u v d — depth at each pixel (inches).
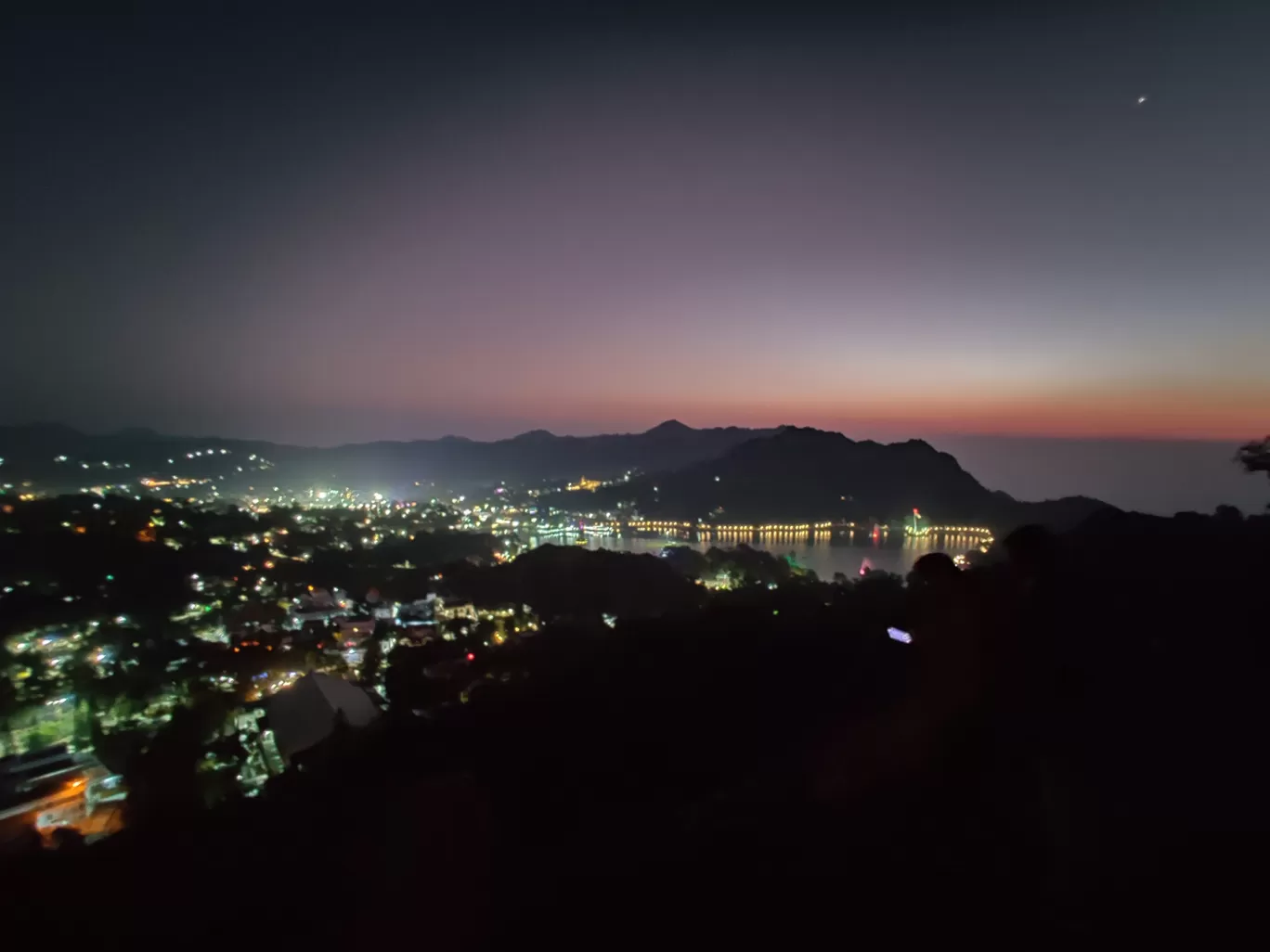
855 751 174.9
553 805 251.8
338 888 186.7
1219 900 144.1
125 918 189.6
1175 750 184.2
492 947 157.9
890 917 146.6
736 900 160.4
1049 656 158.6
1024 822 153.6
